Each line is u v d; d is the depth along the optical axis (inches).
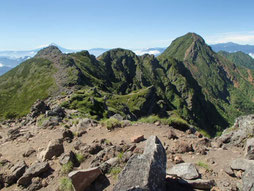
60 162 346.3
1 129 764.6
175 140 441.4
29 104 3629.4
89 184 272.8
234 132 436.1
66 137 476.1
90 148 385.1
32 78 5128.0
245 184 242.2
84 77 4808.1
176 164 331.6
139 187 208.4
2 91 4771.2
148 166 226.2
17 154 434.0
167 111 5541.3
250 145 330.6
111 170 305.7
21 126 741.3
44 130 591.5
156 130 514.3
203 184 259.0
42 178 316.8
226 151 380.5
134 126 550.9
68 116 819.4
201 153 372.8
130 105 4392.2
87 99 1766.7
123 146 387.2
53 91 3863.2
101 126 567.5
